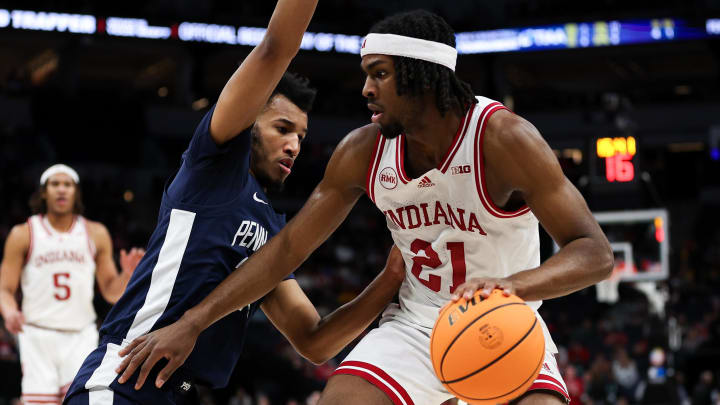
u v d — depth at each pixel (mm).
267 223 2770
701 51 20016
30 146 18250
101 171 18750
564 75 23375
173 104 19578
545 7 19922
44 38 18406
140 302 2523
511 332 2172
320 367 12961
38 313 5137
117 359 2459
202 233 2559
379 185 2611
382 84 2414
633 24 18984
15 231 5148
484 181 2461
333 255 18281
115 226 17469
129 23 17797
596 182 10367
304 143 20484
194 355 2533
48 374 5102
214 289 2521
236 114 2439
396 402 2627
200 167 2551
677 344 12930
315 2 2348
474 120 2457
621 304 15516
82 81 22375
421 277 2746
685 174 21891
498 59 20031
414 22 2402
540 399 2529
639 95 21281
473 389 2215
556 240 2439
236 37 18516
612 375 11555
